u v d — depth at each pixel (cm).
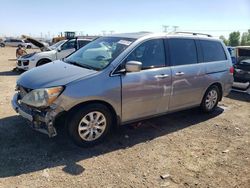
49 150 440
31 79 448
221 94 668
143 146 476
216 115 665
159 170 404
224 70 652
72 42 1319
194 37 597
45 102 406
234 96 873
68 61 527
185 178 387
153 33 533
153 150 464
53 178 368
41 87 414
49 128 407
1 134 486
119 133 522
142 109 502
